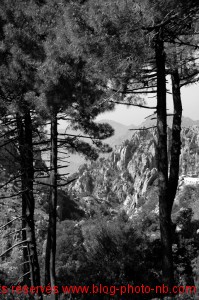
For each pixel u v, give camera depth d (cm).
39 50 1128
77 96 1073
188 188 6181
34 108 1162
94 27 837
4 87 1145
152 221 2273
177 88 1201
